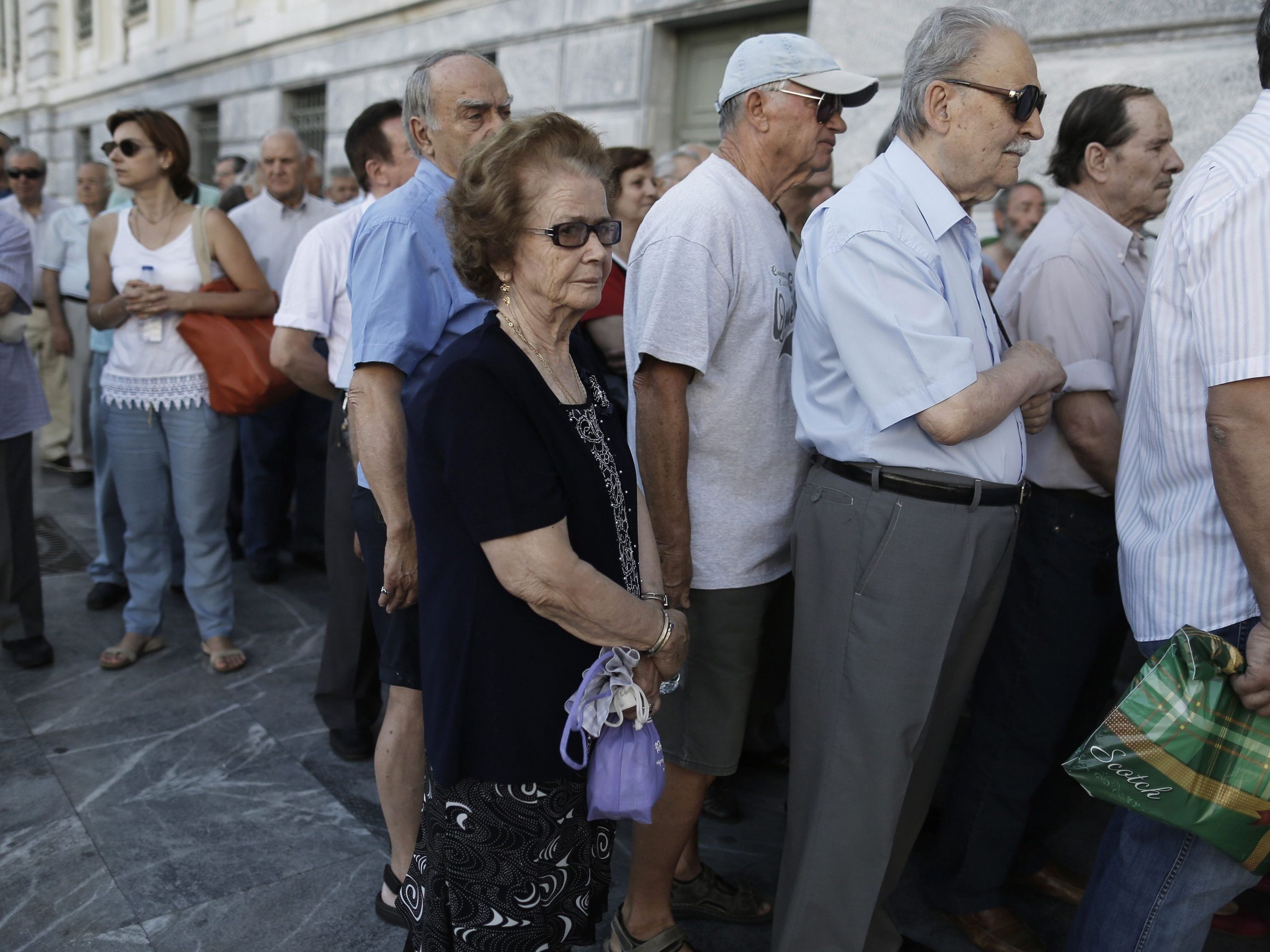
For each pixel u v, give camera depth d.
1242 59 3.41
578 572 1.37
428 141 2.13
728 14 5.09
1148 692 1.44
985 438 1.70
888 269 1.63
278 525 4.43
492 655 1.40
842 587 1.74
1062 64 3.88
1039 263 2.18
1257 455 1.36
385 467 1.94
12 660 3.47
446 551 1.40
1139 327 2.21
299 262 2.81
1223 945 2.29
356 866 2.39
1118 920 1.63
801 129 1.91
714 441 1.92
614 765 1.47
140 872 2.32
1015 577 2.19
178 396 3.29
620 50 5.57
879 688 1.72
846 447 1.74
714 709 1.96
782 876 1.88
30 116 15.38
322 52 8.22
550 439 1.38
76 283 5.46
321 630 3.88
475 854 1.46
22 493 3.34
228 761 2.87
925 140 1.75
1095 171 2.22
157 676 3.41
